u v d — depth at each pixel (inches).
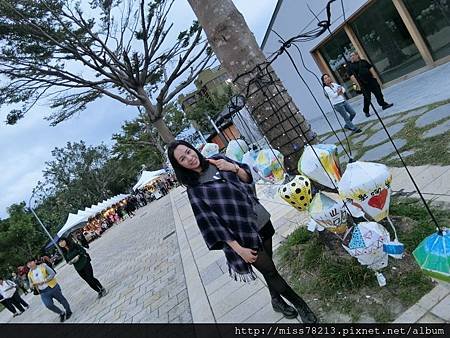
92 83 634.2
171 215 719.1
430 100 328.5
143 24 636.1
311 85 647.1
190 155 112.0
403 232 140.6
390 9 470.9
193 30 685.9
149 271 346.9
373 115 405.7
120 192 2677.2
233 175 117.2
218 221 112.7
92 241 1314.0
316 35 107.6
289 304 143.7
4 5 498.9
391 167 228.7
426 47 454.0
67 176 2380.7
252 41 167.0
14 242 1454.2
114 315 270.8
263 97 164.6
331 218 125.0
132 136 1797.5
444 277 81.4
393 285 120.7
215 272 229.1
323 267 144.8
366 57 540.7
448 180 172.6
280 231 225.1
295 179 134.7
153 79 754.8
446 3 407.8
